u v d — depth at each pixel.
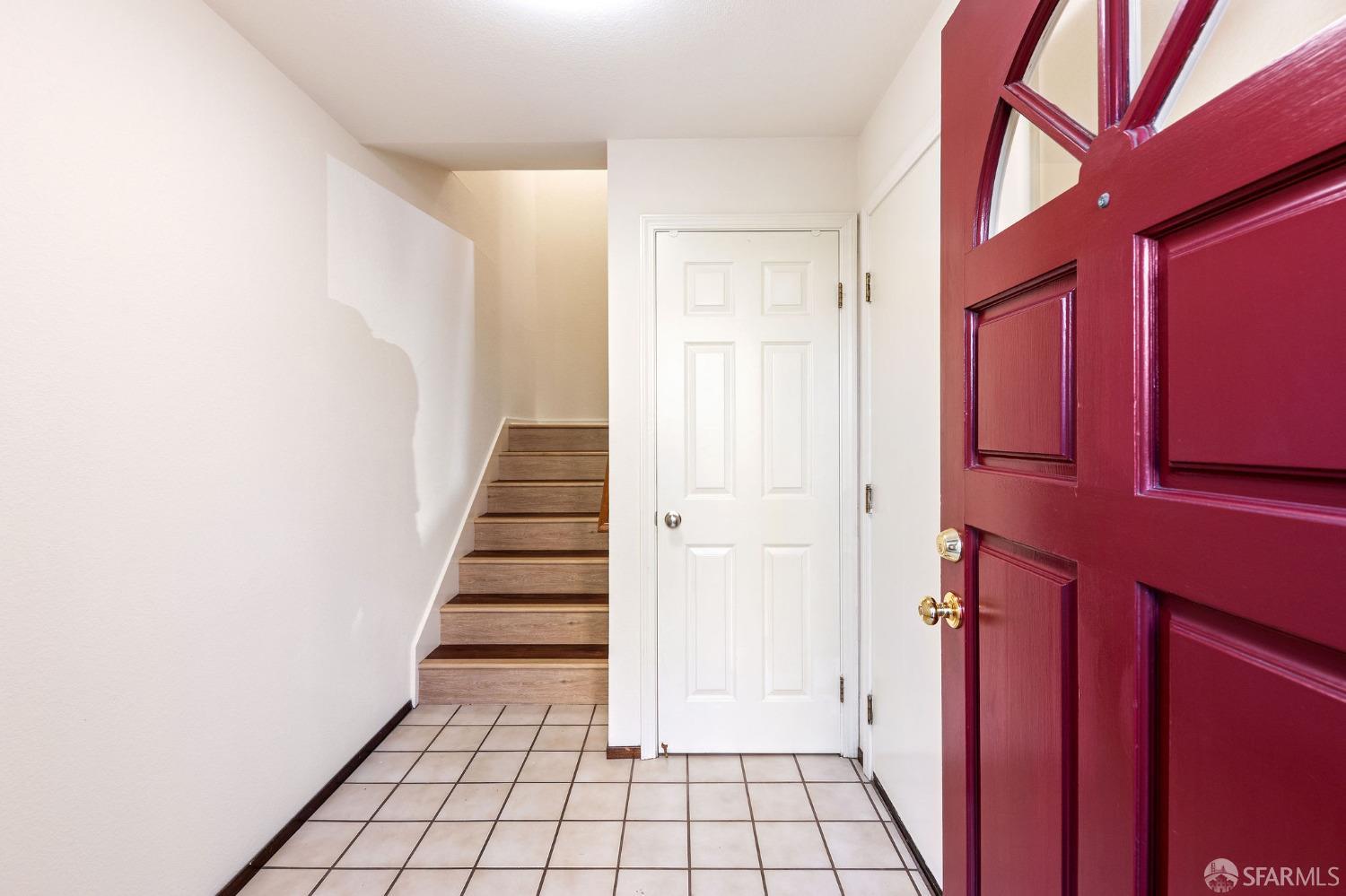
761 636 2.31
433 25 1.60
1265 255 0.48
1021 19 0.83
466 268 3.22
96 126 1.23
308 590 1.92
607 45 1.69
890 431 1.92
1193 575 0.54
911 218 1.73
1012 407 0.86
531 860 1.71
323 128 2.02
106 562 1.25
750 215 2.26
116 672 1.27
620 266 2.28
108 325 1.25
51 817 1.14
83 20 1.20
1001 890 0.90
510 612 2.87
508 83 1.88
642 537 2.29
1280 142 0.46
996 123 0.91
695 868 1.68
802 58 1.76
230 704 1.59
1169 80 0.60
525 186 4.27
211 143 1.53
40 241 1.13
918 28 1.62
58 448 1.16
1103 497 0.66
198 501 1.49
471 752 2.30
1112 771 0.65
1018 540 0.84
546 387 4.50
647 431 2.29
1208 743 0.53
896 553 1.86
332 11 1.54
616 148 2.27
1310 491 0.45
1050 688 0.77
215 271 1.54
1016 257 0.84
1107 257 0.65
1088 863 0.69
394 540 2.48
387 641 2.43
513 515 3.45
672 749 2.30
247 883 1.62
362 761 2.22
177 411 1.43
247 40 1.66
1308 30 0.57
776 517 2.30
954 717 1.05
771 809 1.95
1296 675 0.45
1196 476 0.55
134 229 1.31
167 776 1.39
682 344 2.30
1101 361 0.66
